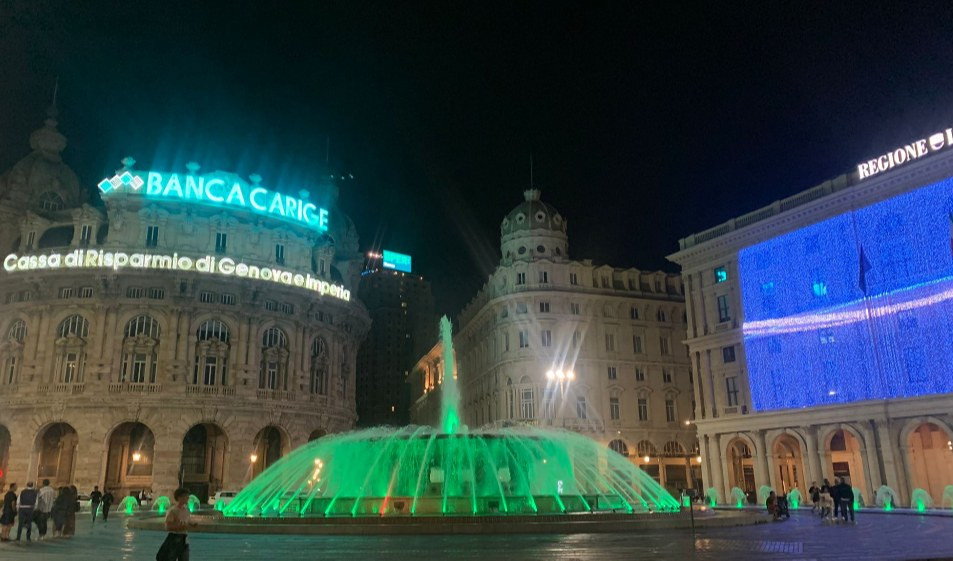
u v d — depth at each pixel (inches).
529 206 3671.3
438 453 1362.0
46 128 3430.1
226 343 2866.6
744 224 2605.8
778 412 2370.8
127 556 836.0
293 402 2950.3
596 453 1537.9
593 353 3388.3
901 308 2036.2
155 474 2608.3
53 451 2785.4
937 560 727.1
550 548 845.2
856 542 951.6
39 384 2659.9
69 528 1139.3
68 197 3366.1
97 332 2709.2
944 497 2036.2
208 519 1218.0
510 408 3336.6
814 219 2325.3
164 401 2674.7
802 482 2468.0
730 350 2615.7
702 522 1197.7
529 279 3457.2
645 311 3563.0
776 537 1024.9
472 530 1042.7
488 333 3777.1
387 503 1262.3
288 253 3149.6
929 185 2004.2
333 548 859.4
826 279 2263.8
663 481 3341.5
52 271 2728.8
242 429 2790.4
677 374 3531.0
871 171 2170.3
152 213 2910.9
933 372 1934.1
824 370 2235.5
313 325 3166.8
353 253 3885.3
